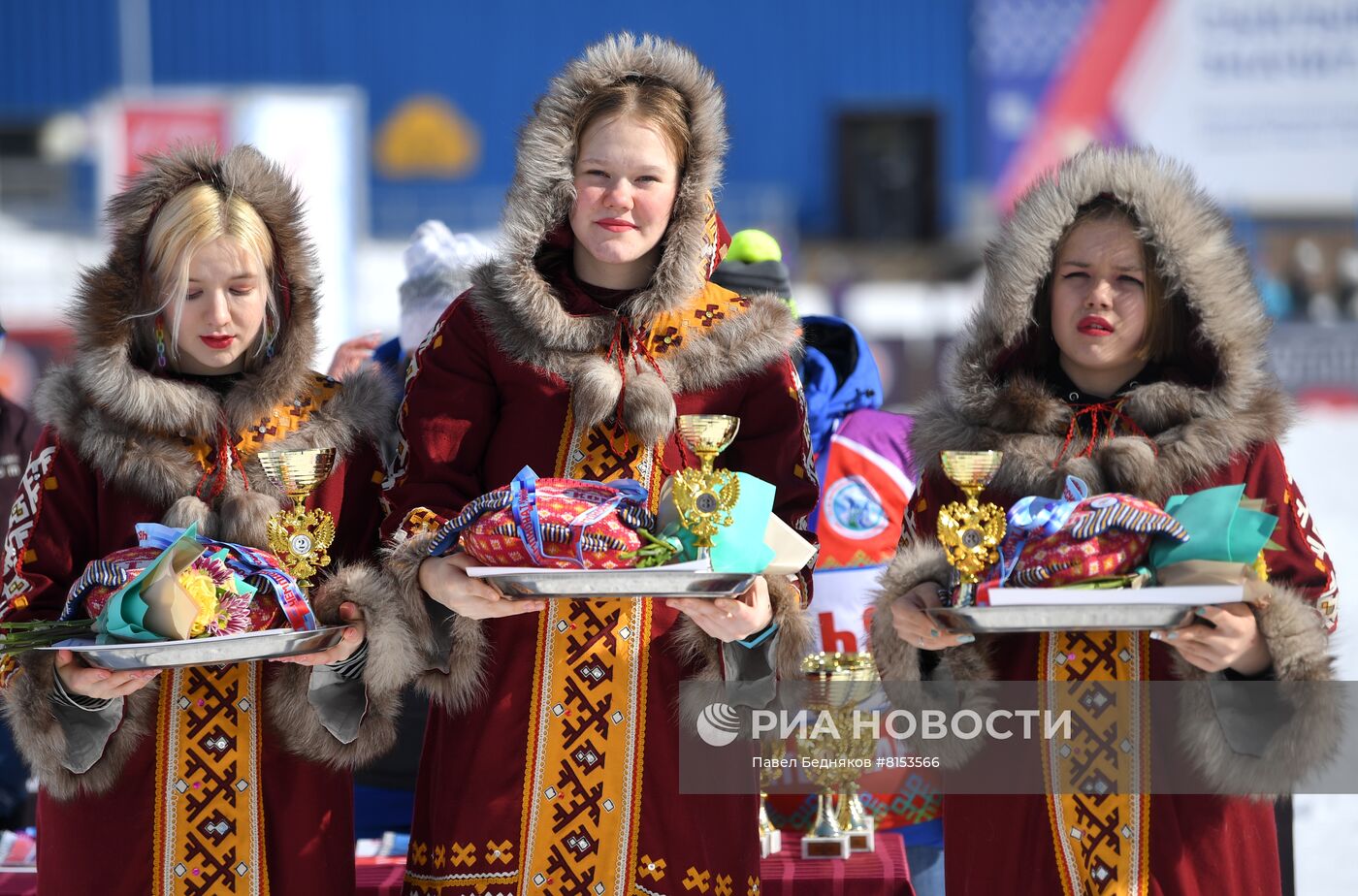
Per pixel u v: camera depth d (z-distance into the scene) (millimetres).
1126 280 5793
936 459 6062
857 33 65250
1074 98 52031
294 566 5645
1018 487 5797
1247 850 5590
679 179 5953
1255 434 5723
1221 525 5180
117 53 64562
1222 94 50562
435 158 63906
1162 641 5660
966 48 64938
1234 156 50469
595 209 5809
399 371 6797
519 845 5688
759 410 5996
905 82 65188
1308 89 49875
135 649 5105
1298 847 10461
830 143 65000
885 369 38094
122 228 5934
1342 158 49781
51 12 64438
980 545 5383
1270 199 50250
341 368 9672
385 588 5672
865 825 7098
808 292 46219
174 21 64875
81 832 5672
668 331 5973
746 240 8523
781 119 65438
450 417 5934
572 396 5848
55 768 5523
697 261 5926
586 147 5848
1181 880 5488
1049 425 5844
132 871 5648
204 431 5902
